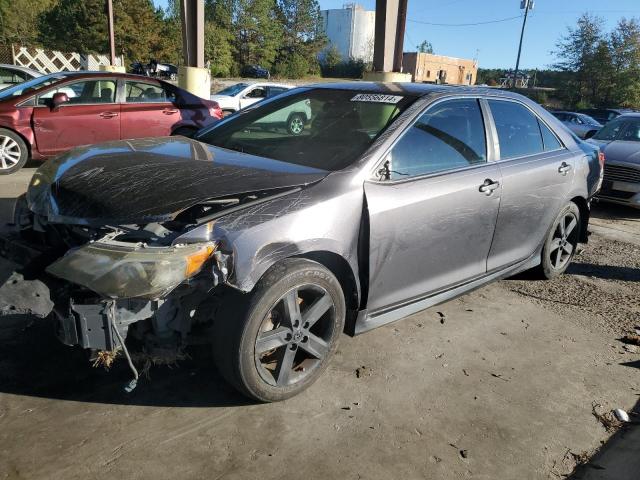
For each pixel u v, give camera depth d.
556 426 3.05
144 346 2.73
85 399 2.92
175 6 60.34
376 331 3.94
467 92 4.05
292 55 76.56
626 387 3.48
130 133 8.96
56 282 2.61
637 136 8.89
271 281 2.73
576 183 4.88
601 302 4.81
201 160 3.25
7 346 3.34
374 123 3.55
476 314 4.38
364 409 3.04
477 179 3.81
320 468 2.58
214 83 38.00
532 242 4.64
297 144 3.59
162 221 2.50
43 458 2.49
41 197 3.02
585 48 50.56
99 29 41.59
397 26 14.80
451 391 3.29
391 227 3.24
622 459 2.82
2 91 8.54
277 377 2.94
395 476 2.57
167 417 2.83
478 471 2.66
